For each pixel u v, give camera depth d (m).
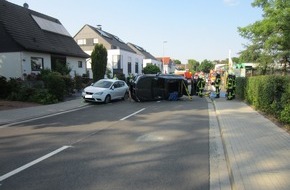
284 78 10.95
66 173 5.87
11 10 26.03
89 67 42.66
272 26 19.67
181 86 21.95
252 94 15.69
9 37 23.03
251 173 5.59
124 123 11.59
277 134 8.92
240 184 5.06
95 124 11.32
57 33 30.61
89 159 6.80
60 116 13.42
